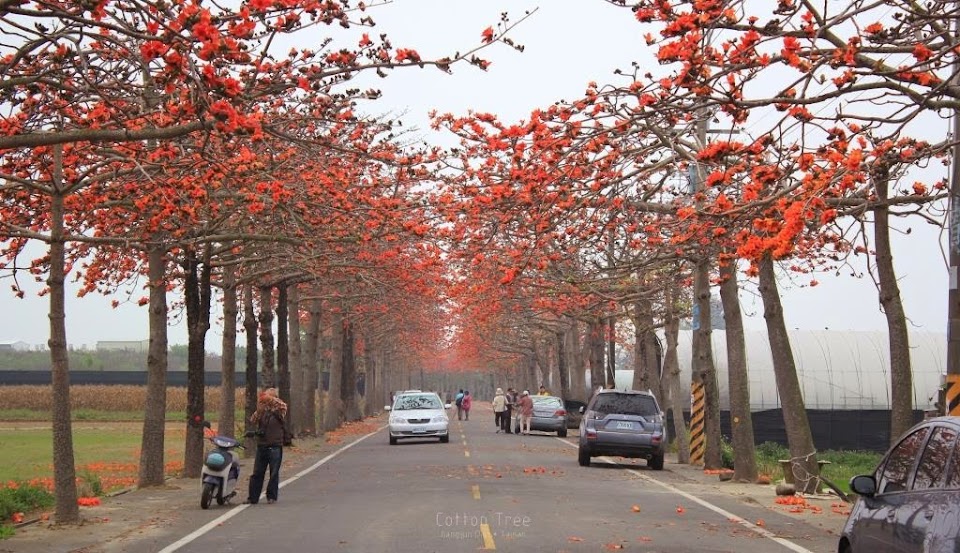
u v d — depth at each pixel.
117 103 12.77
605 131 11.21
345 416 54.47
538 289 26.19
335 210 15.68
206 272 20.67
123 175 14.09
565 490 17.62
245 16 9.80
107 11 9.39
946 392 13.29
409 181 16.91
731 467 25.50
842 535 7.87
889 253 14.96
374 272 25.52
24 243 16.22
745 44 9.34
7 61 11.85
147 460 18.31
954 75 10.19
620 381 54.31
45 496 16.00
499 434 41.72
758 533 12.55
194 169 14.08
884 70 9.37
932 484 6.59
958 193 12.75
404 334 62.38
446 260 23.91
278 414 15.76
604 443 23.98
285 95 14.26
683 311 27.94
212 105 8.98
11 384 68.50
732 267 18.34
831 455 31.30
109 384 70.00
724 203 11.77
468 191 14.62
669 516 14.22
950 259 12.98
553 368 73.50
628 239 21.64
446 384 150.88
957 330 12.96
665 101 10.41
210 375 72.38
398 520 13.11
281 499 16.14
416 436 33.47
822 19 9.47
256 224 17.98
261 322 30.06
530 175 12.46
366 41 11.30
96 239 13.81
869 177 10.02
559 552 10.62
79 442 36.88
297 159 15.84
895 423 15.09
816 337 38.94
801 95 9.47
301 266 21.47
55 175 12.96
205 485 14.86
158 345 18.55
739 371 21.03
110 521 13.55
